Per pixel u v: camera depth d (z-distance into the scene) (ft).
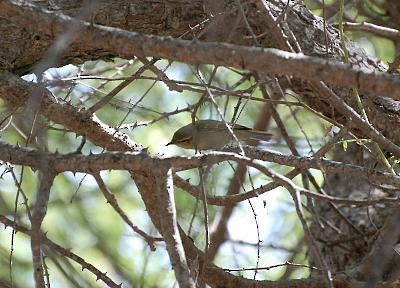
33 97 16.61
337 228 33.06
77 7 26.05
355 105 27.17
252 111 38.99
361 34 37.60
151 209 24.75
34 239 17.06
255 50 16.28
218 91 22.65
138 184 24.00
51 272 38.93
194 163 18.16
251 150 22.50
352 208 33.65
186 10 27.04
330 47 27.94
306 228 16.74
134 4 26.81
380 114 27.20
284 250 35.24
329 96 22.45
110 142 23.56
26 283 38.91
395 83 15.66
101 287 39.32
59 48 15.78
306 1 35.50
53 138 35.65
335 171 21.88
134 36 16.97
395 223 17.94
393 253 26.99
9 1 17.30
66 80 22.41
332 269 32.53
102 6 26.55
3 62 25.70
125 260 40.24
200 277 21.80
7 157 19.65
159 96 39.06
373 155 23.65
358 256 32.40
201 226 31.55
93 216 41.22
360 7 36.55
